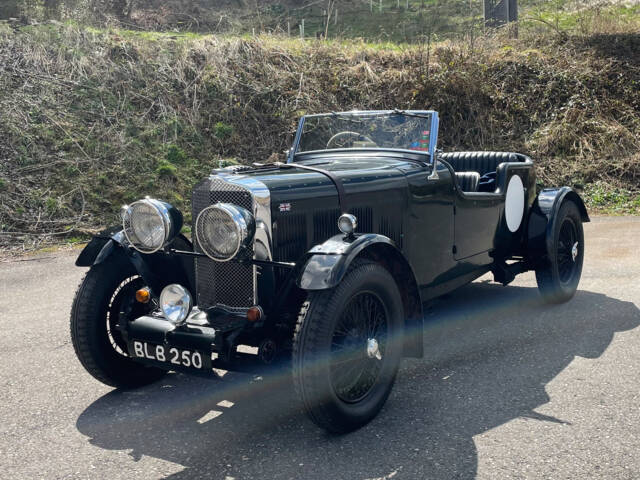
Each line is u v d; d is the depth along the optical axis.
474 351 3.98
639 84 12.16
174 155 10.02
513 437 2.79
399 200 3.70
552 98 12.05
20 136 9.40
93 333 3.37
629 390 3.25
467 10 19.66
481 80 12.30
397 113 4.28
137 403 3.38
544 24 14.82
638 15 15.21
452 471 2.52
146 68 11.61
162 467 2.65
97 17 13.98
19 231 7.93
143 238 3.25
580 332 4.24
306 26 19.30
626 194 9.78
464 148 11.46
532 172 5.30
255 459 2.70
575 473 2.47
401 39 16.16
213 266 3.22
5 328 4.68
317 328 2.72
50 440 2.93
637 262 6.14
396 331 3.14
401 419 3.04
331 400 2.75
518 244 5.14
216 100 11.36
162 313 3.24
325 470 2.58
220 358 2.92
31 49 11.23
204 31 16.42
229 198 3.13
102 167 9.34
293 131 11.05
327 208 3.30
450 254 4.21
